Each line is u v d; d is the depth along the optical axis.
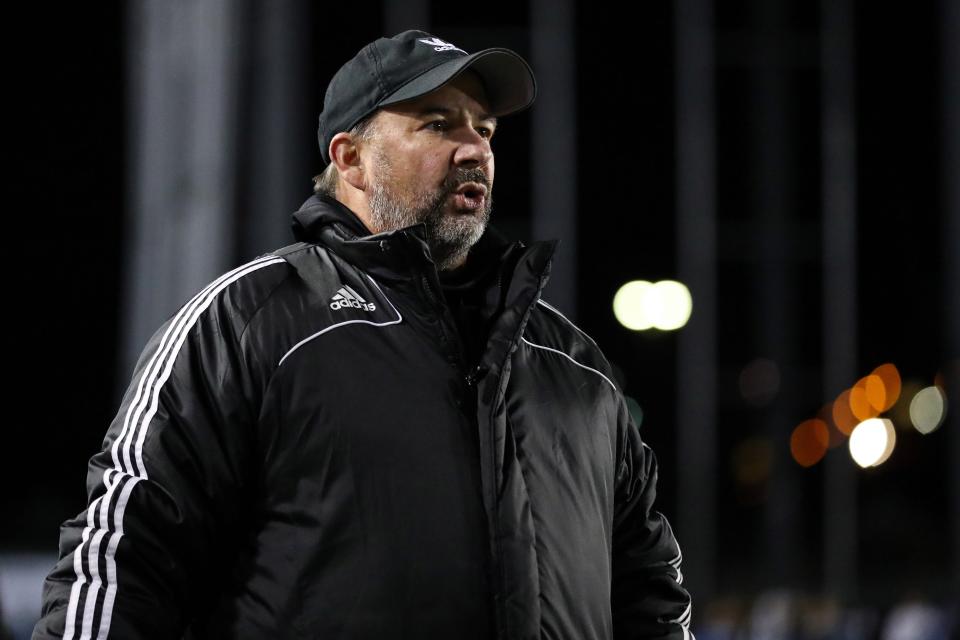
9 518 76.50
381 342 7.45
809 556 51.25
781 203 51.69
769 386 51.41
